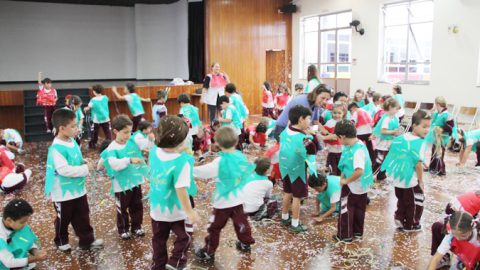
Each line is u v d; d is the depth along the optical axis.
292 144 3.47
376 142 5.15
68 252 3.27
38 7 13.26
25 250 2.67
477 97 8.61
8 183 4.80
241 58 12.52
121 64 14.50
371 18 10.70
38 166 6.29
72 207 3.16
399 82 10.30
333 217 3.99
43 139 8.86
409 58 10.13
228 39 12.24
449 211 2.92
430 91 9.55
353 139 3.24
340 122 3.26
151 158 2.55
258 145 7.40
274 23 12.98
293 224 3.64
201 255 3.12
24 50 13.25
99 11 14.02
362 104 7.18
